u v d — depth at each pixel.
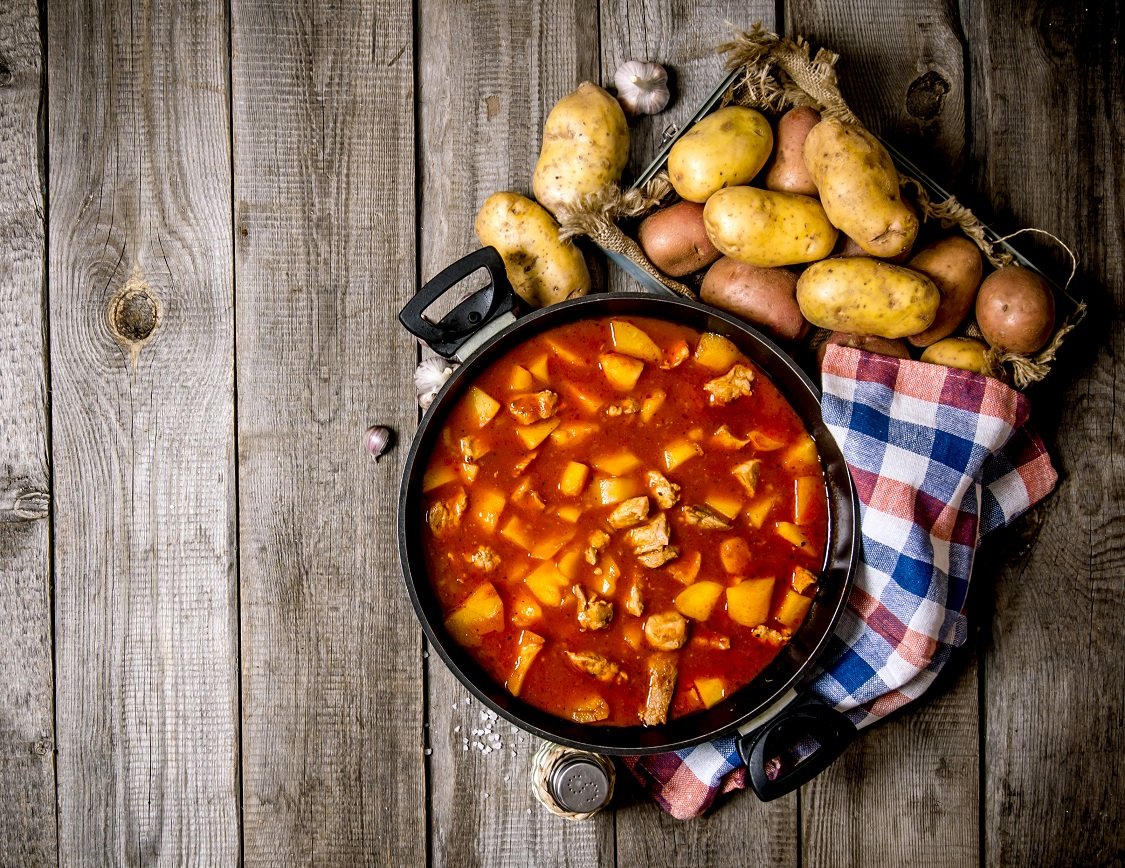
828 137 0.90
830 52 0.95
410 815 1.01
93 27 1.01
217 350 1.01
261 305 1.01
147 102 1.01
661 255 0.96
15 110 1.01
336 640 1.01
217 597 1.01
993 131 1.02
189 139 1.01
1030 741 1.02
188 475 1.02
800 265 0.97
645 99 0.99
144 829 1.01
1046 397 1.02
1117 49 1.02
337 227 1.01
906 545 0.94
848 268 0.91
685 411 0.94
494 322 0.92
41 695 1.01
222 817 1.01
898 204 0.90
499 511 0.93
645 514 0.92
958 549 0.97
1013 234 0.96
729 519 0.94
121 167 1.01
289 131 1.01
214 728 1.01
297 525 1.01
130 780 1.01
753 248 0.92
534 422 0.93
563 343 0.94
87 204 1.01
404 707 1.02
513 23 1.01
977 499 0.97
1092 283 1.02
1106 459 1.02
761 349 0.93
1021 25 1.02
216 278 1.01
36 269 1.01
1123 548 1.02
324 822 1.01
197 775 1.01
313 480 1.01
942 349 0.95
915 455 0.94
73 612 1.01
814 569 0.94
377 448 1.00
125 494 1.02
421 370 1.00
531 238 0.97
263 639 1.01
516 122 1.01
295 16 1.01
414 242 1.01
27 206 1.01
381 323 1.01
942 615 0.95
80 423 1.01
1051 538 1.02
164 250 1.01
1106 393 1.02
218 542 1.01
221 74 1.01
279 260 1.01
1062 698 1.02
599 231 0.95
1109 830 1.02
